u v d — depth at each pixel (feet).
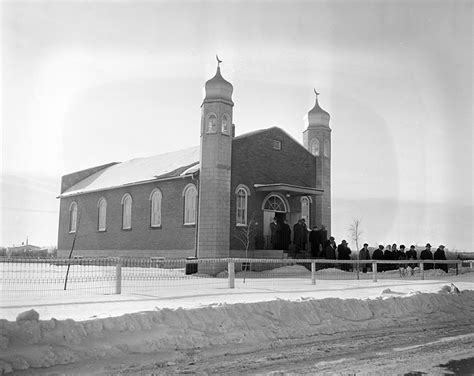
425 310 43.42
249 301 38.58
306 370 24.38
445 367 25.22
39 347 25.07
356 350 28.96
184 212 94.58
